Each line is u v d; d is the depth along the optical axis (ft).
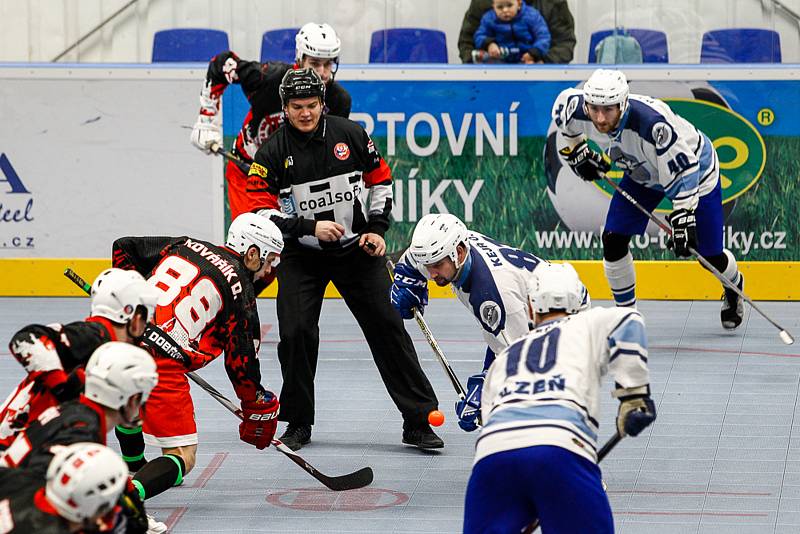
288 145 55.62
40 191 88.84
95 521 27.45
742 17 88.69
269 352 75.51
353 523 47.70
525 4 87.35
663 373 68.90
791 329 78.69
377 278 56.95
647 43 89.25
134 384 31.48
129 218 88.84
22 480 28.78
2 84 87.86
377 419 62.03
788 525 46.65
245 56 91.61
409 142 87.25
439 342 76.79
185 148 88.02
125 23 91.45
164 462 45.73
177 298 46.47
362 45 90.94
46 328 36.68
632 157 67.46
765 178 85.81
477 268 45.34
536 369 36.04
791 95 85.10
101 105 87.86
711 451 55.88
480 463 34.96
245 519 48.16
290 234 55.16
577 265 87.25
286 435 57.93
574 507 34.09
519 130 86.69
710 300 87.51
